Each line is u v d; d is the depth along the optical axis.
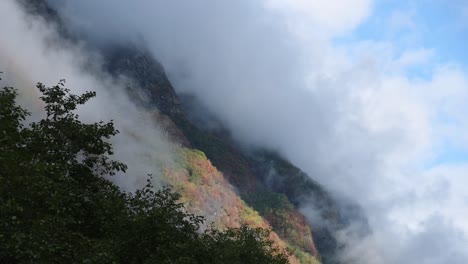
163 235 25.86
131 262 25.08
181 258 24.81
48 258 17.70
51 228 18.72
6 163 18.92
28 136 23.94
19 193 18.94
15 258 16.31
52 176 23.48
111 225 25.86
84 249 20.17
